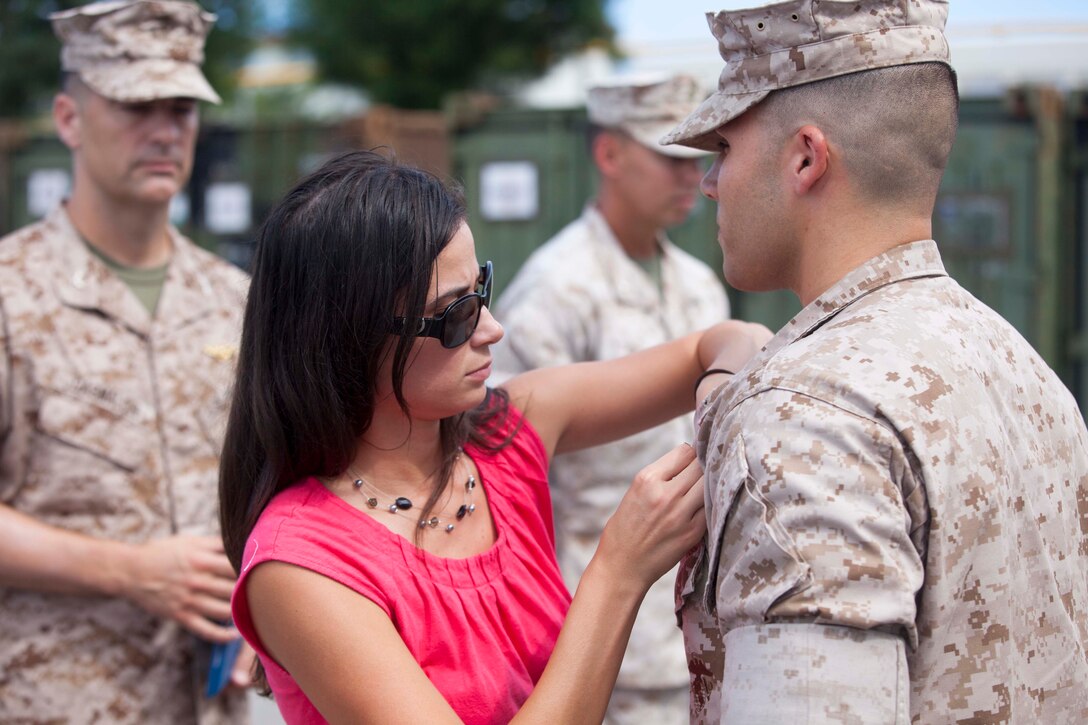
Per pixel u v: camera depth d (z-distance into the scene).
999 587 1.17
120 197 2.38
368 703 1.30
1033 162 5.06
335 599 1.34
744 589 1.15
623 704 2.79
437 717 1.28
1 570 2.14
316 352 1.43
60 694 2.20
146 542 2.28
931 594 1.14
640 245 3.07
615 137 2.99
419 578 1.43
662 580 2.78
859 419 1.13
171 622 2.28
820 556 1.09
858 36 1.24
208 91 2.47
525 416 1.71
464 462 1.60
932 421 1.14
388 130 5.53
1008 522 1.19
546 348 2.85
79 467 2.25
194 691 2.30
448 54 8.98
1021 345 1.33
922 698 1.16
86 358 2.29
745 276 1.38
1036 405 1.30
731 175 1.35
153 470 2.32
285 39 9.29
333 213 1.42
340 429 1.45
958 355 1.21
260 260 1.48
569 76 9.29
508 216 5.47
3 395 2.21
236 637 2.24
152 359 2.36
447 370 1.45
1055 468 1.30
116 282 2.36
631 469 2.76
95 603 2.22
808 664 1.08
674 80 2.95
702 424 1.35
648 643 2.75
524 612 1.52
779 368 1.20
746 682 1.12
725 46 1.33
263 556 1.37
